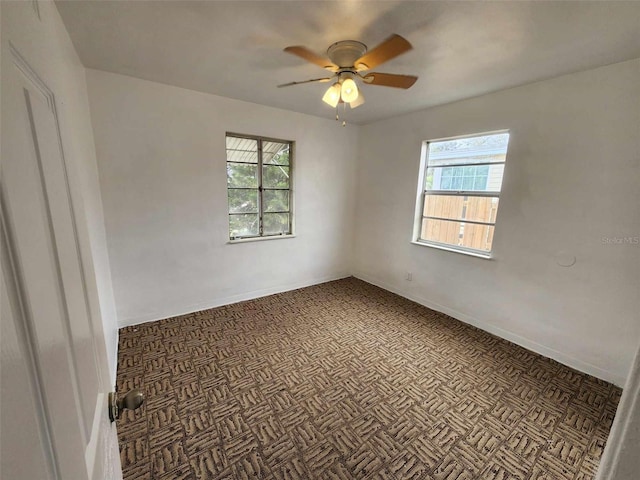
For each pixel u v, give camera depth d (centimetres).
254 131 334
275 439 168
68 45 178
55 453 40
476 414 190
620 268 215
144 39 189
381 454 160
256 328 297
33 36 48
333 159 410
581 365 238
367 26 170
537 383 221
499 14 155
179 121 288
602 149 216
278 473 149
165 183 290
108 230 269
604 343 225
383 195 404
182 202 303
